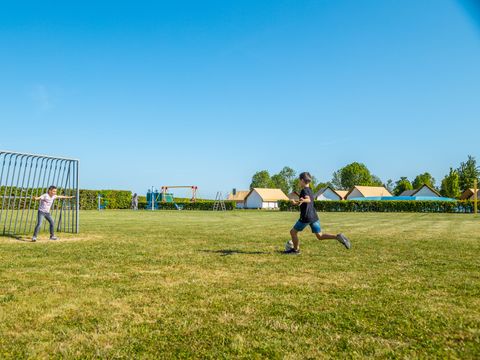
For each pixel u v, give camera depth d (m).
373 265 7.07
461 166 70.19
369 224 18.92
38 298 4.74
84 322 3.90
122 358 3.07
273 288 5.29
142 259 7.66
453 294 4.97
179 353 3.16
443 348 3.24
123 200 51.03
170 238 11.66
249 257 7.96
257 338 3.47
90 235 12.52
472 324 3.81
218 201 50.91
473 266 7.01
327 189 79.62
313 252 8.73
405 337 3.49
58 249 9.13
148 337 3.50
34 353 3.16
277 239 11.39
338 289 5.24
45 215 11.03
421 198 66.94
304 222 8.09
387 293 5.02
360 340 3.42
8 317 4.04
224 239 11.41
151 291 5.11
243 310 4.28
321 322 3.89
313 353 3.15
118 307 4.39
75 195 13.26
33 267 6.79
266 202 81.62
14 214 24.48
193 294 4.95
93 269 6.62
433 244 10.29
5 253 8.47
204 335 3.54
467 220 22.81
